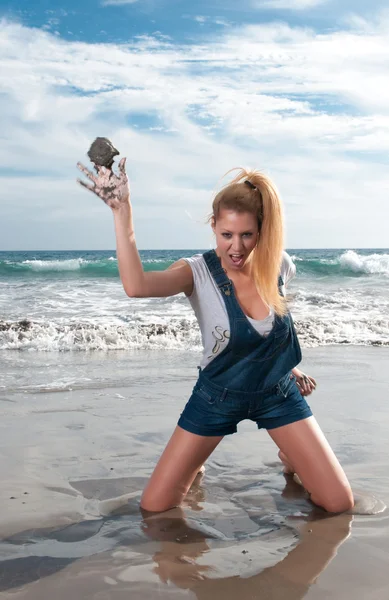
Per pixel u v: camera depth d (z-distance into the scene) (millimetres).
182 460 3090
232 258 2918
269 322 2979
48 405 5227
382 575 2410
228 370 3018
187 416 3125
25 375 6613
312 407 5137
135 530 2863
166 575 2418
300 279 24141
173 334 9680
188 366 7270
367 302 14500
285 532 2836
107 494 3318
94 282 22031
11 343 8914
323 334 9883
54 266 28094
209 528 2891
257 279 2961
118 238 2609
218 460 3920
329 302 14273
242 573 2438
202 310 3016
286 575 2414
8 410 5039
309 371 6820
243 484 3506
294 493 3363
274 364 3033
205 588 2316
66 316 11812
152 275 2795
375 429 4508
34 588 2307
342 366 7168
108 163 2512
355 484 3430
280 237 2896
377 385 6043
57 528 2869
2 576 2398
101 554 2604
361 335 9945
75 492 3338
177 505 3152
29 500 3207
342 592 2279
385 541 2729
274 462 3889
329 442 4195
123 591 2289
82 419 4793
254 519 3004
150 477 3328
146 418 4840
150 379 6414
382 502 3178
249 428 4656
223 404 3064
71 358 7895
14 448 4051
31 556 2578
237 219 2803
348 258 26609
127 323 10578
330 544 2699
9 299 15266
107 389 5891
